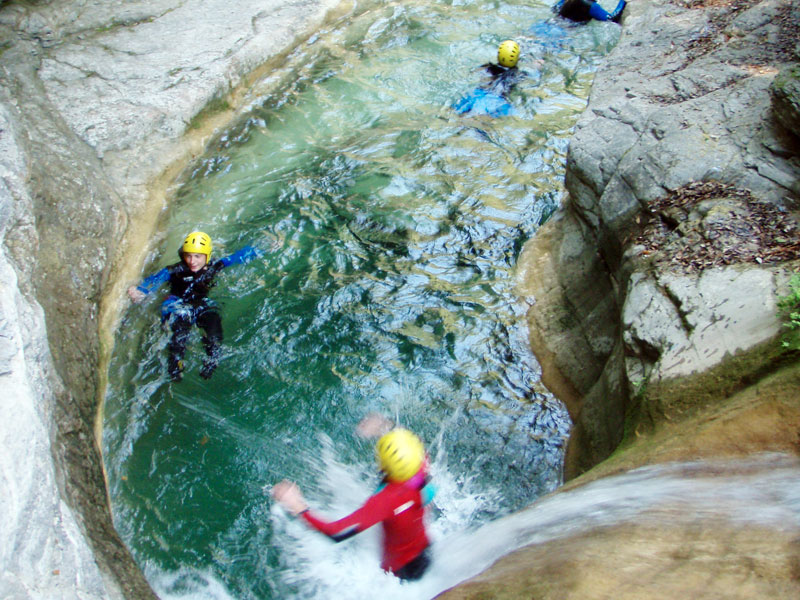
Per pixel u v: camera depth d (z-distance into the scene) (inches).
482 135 392.8
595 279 255.4
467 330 270.5
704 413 158.7
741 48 293.7
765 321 165.6
